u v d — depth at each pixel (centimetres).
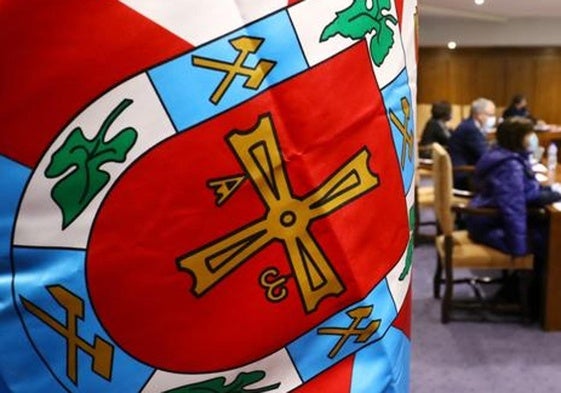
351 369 57
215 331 49
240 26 46
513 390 244
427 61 985
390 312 60
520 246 283
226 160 47
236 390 51
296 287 51
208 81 45
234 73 46
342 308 55
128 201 45
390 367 60
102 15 42
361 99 54
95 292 45
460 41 949
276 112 48
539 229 292
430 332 299
